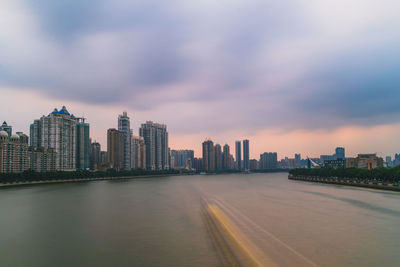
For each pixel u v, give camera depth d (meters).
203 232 57.50
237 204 101.94
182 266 38.50
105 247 47.25
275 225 63.66
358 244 48.12
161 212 84.25
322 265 38.66
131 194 145.88
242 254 43.19
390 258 41.09
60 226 64.19
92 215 79.12
